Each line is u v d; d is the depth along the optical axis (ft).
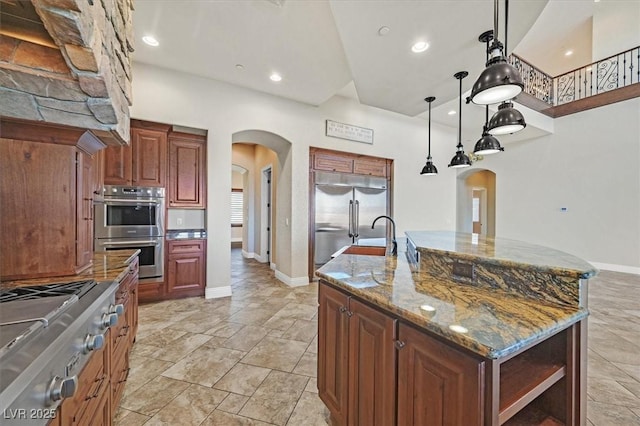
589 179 20.51
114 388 5.00
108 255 7.72
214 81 12.74
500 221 25.46
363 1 6.74
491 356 2.48
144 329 9.41
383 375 3.77
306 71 11.84
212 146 12.76
